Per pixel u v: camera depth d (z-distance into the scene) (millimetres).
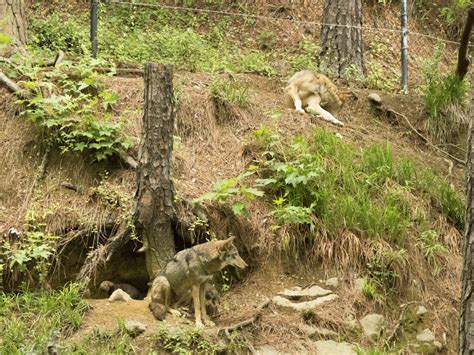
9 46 9539
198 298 6801
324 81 10094
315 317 7180
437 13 15328
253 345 6781
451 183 9453
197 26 13727
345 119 10359
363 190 8430
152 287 6926
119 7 13422
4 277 7250
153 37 11844
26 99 8586
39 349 6324
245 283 7727
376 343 7117
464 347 4633
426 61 12227
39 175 8078
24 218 7617
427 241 8172
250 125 9297
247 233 7891
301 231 7980
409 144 10172
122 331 6578
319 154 8727
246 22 13984
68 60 10203
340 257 7809
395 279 7742
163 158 7469
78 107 8805
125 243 7465
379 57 13633
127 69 10195
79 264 7633
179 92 9164
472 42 15109
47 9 13164
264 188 8336
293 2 14562
